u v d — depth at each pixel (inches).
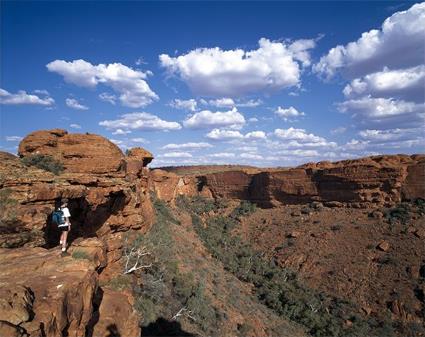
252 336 1354.6
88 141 1504.7
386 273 1846.7
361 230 2295.8
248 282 2086.6
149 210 1845.5
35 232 693.3
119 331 448.1
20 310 262.7
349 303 1738.4
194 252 2017.7
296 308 1752.0
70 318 317.1
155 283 1253.7
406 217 2226.9
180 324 1116.5
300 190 3043.8
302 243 2405.3
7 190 729.6
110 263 1080.2
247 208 3373.5
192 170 5969.5
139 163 1878.7
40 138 1414.9
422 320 1533.0
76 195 921.5
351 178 2679.6
